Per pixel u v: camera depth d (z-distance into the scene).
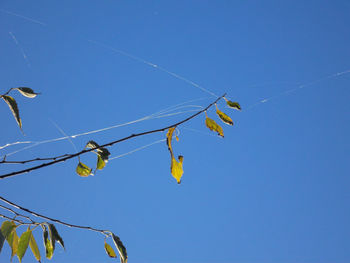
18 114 1.32
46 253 1.29
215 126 1.38
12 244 1.28
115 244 1.35
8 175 1.28
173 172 1.32
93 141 1.42
